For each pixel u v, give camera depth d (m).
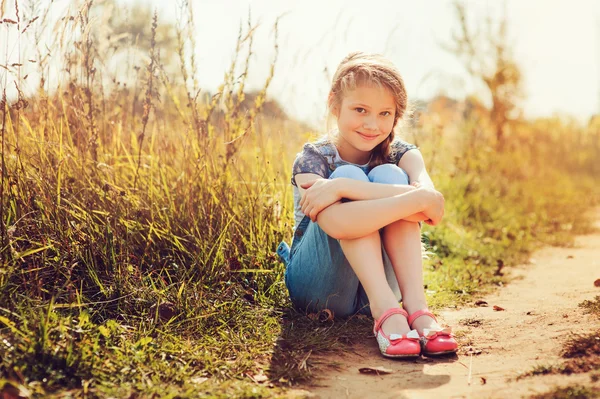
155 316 2.29
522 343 2.17
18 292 2.23
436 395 1.76
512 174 7.64
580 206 7.00
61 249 2.49
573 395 1.60
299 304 2.56
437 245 4.10
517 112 8.67
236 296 2.55
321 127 3.63
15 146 2.70
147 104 3.04
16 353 1.81
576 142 11.33
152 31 3.06
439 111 6.94
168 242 2.82
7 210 2.57
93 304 2.33
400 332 2.10
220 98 3.22
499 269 3.67
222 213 2.91
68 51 3.04
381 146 2.51
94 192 2.82
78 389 1.72
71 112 3.16
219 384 1.83
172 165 3.26
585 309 2.52
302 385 1.88
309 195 2.21
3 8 2.58
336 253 2.31
